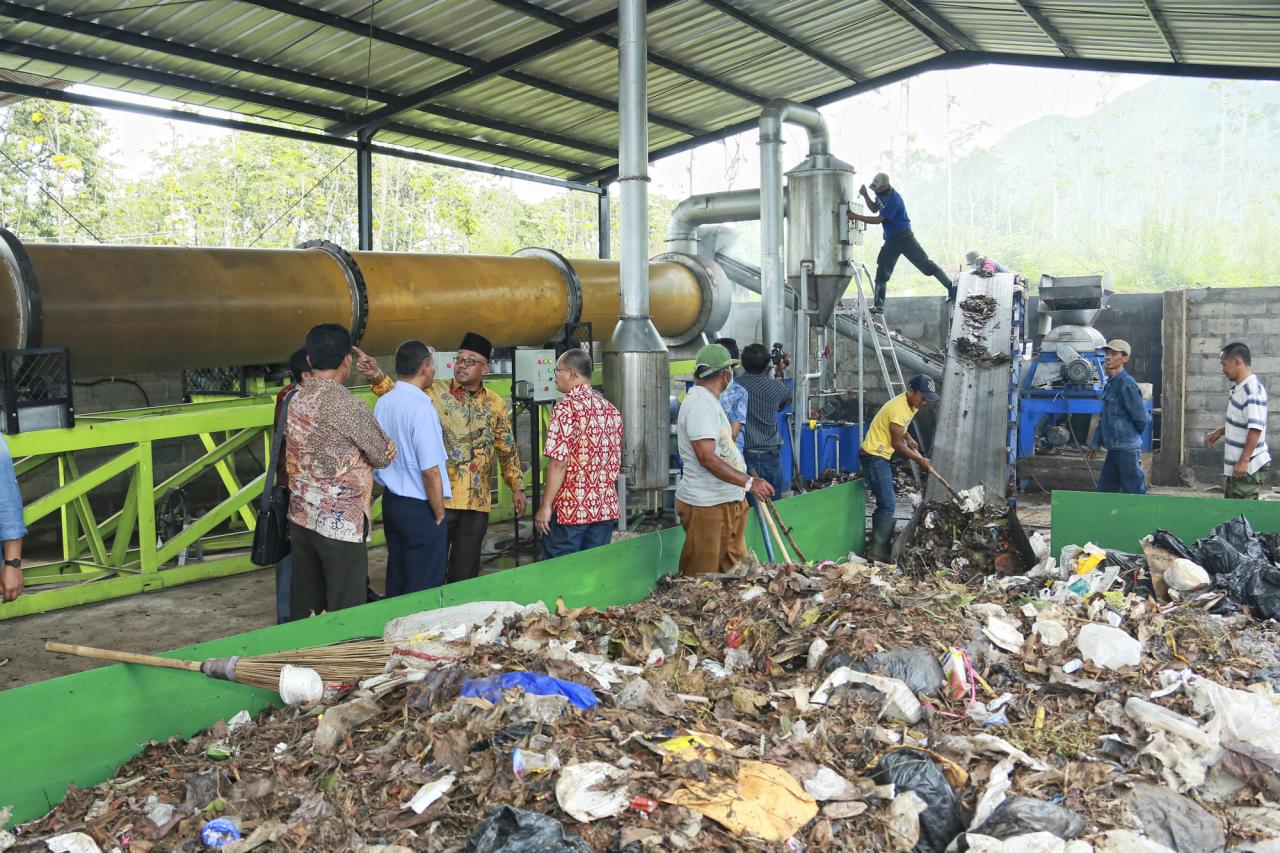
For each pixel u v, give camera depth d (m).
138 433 6.71
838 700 3.51
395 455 4.70
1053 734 3.47
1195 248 42.88
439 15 8.87
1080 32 10.21
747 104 12.74
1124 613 4.67
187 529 7.18
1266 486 11.12
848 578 4.61
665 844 2.58
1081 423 11.05
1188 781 3.18
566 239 34.31
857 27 10.86
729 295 11.12
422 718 3.22
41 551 8.12
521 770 2.87
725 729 3.28
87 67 8.52
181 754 3.35
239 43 8.79
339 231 27.20
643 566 5.34
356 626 4.04
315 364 4.49
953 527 7.36
